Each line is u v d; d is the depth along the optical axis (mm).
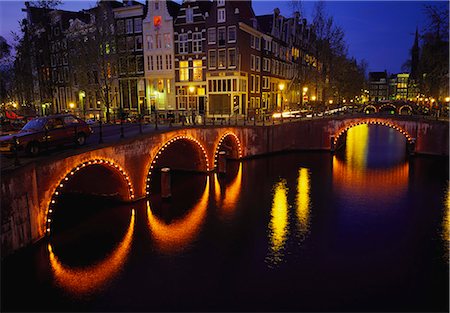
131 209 20891
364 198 23734
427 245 16750
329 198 23734
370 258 15547
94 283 13422
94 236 17234
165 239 17141
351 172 31016
